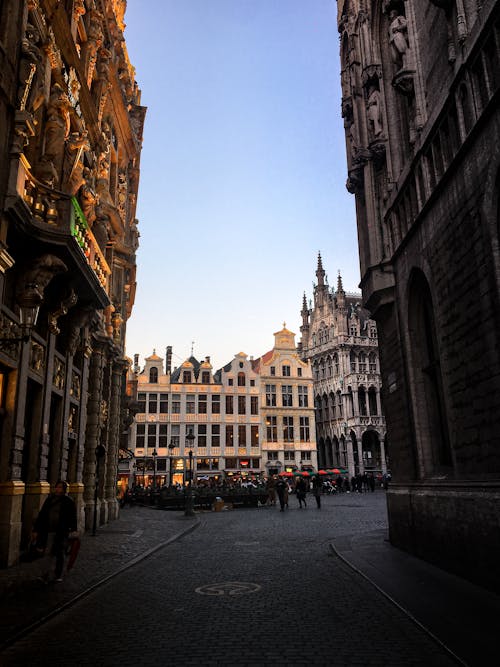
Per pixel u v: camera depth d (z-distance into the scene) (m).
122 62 26.23
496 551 7.34
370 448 65.56
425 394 11.67
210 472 56.50
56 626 6.36
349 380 65.19
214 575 9.75
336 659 5.06
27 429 12.79
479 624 5.96
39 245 11.63
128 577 9.66
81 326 15.92
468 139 8.31
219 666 4.90
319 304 72.88
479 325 8.22
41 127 13.52
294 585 8.59
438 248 9.96
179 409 57.50
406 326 12.15
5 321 10.66
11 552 10.34
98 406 20.41
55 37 14.84
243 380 60.69
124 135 26.91
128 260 26.02
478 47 8.25
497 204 7.65
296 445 61.81
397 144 13.81
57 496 9.05
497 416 7.64
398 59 12.56
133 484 53.62
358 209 16.36
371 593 7.84
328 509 27.16
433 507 9.86
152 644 5.61
